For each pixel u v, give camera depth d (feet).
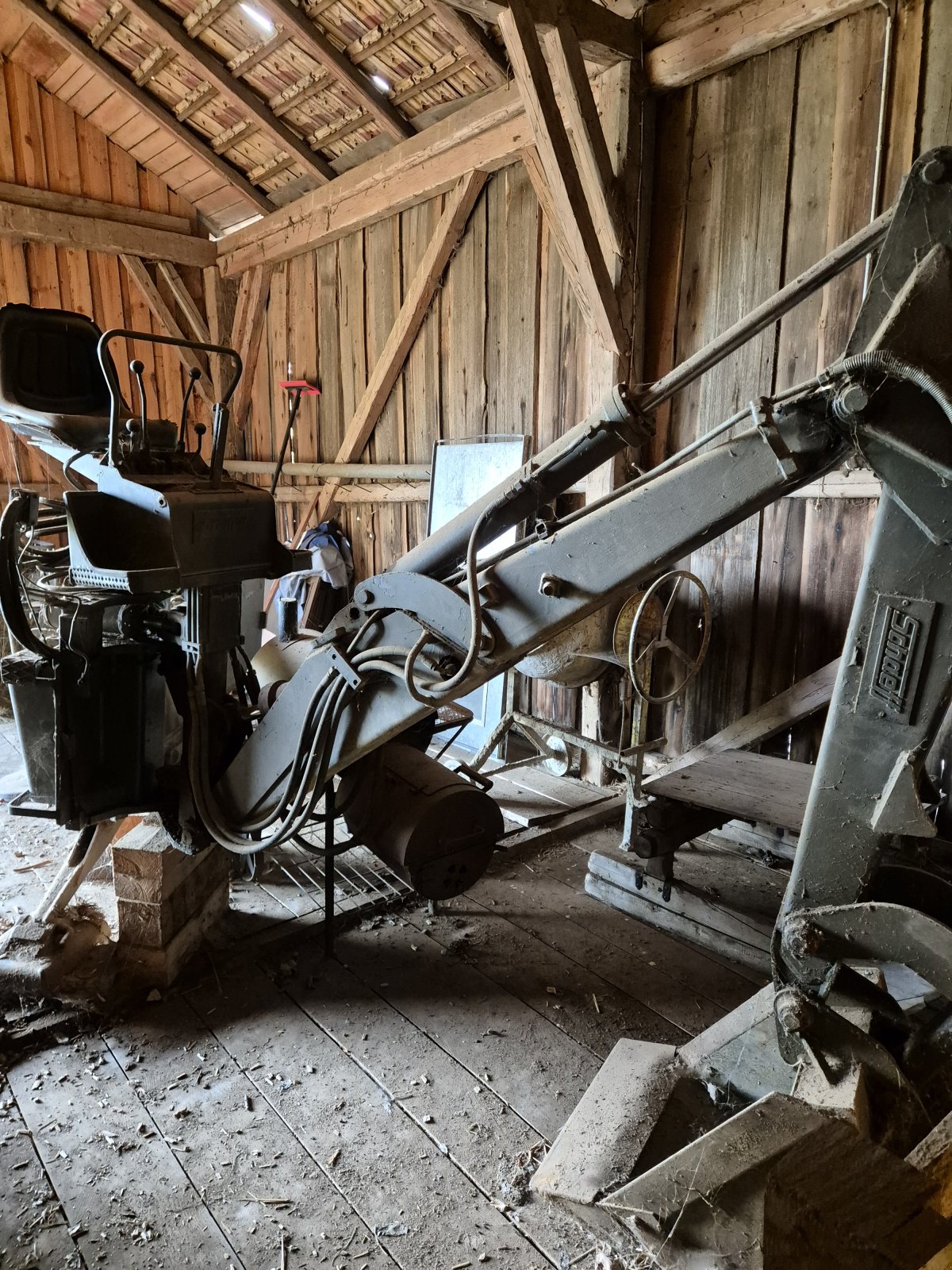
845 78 9.29
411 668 5.95
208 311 20.57
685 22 10.23
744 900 9.61
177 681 7.71
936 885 5.43
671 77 10.46
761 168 10.14
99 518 7.25
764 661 10.96
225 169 17.57
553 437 13.07
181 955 8.18
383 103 13.99
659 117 11.11
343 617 6.93
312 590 16.90
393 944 8.86
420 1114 6.46
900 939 4.40
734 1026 5.96
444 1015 7.67
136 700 7.69
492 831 8.43
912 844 6.01
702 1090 5.87
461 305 14.30
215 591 7.54
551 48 9.77
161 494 6.94
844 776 4.42
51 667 7.25
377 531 16.97
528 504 5.76
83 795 7.51
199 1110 6.49
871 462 3.96
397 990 8.05
